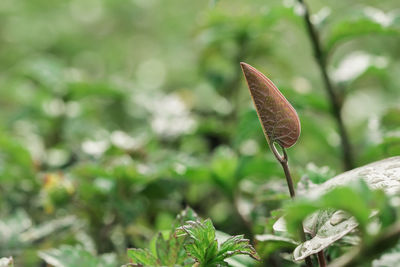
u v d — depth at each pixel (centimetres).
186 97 79
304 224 39
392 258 38
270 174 54
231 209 62
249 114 56
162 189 56
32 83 82
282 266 48
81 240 53
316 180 46
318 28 58
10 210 62
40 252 45
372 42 130
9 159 63
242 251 39
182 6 163
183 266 40
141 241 56
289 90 60
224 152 55
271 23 63
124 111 91
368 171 39
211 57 79
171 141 70
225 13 72
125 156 60
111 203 53
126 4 163
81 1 166
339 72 62
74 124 77
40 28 153
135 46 157
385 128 56
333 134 68
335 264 36
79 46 154
